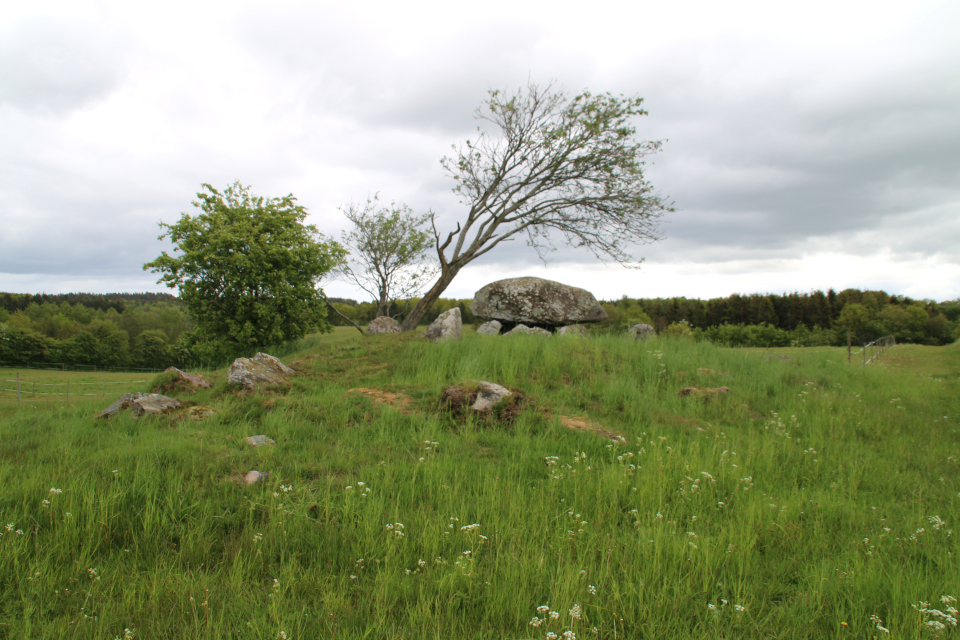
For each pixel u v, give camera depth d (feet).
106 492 15.74
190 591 11.36
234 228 60.08
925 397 39.40
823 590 11.96
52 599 11.28
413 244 82.02
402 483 17.57
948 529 15.48
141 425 24.80
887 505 17.84
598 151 66.90
